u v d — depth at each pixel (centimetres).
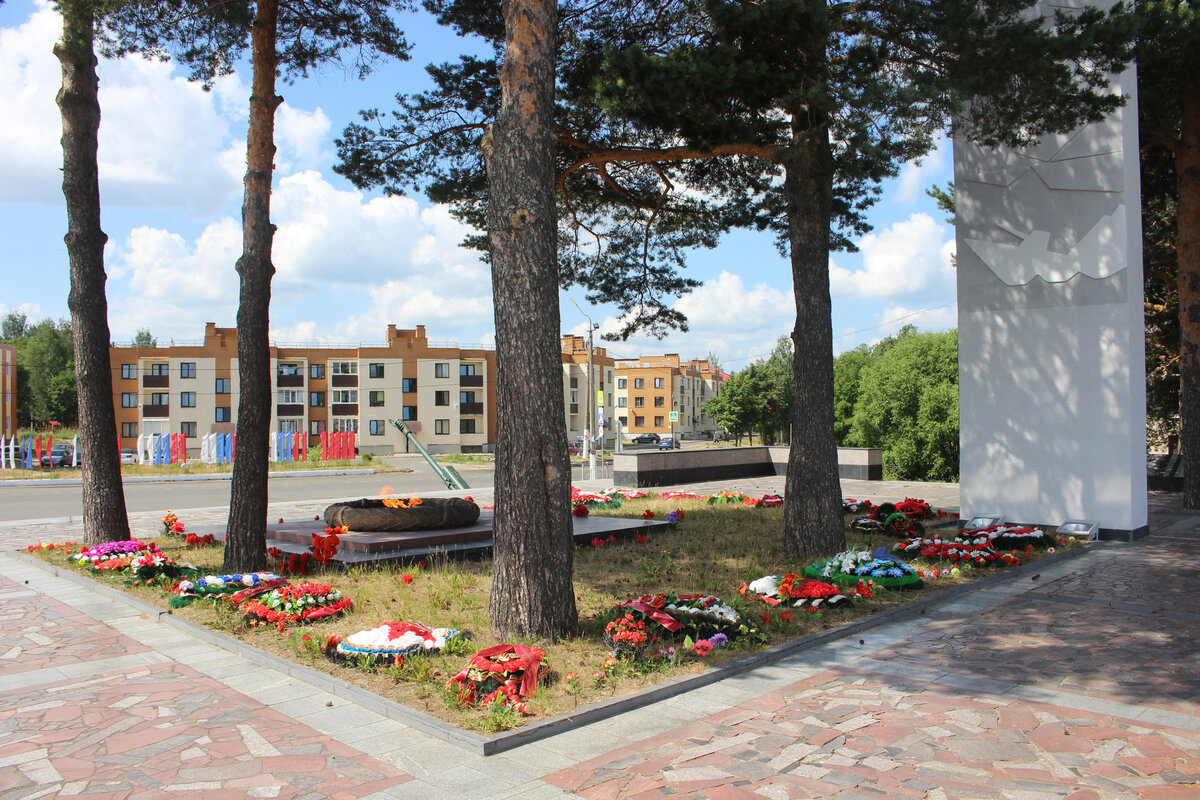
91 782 423
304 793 409
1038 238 1302
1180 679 579
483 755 454
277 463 4084
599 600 827
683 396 10000
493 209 686
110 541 1164
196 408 5894
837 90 848
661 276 1482
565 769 435
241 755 459
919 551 1066
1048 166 1293
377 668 598
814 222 1059
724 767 435
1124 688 560
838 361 5584
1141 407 1290
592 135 1166
